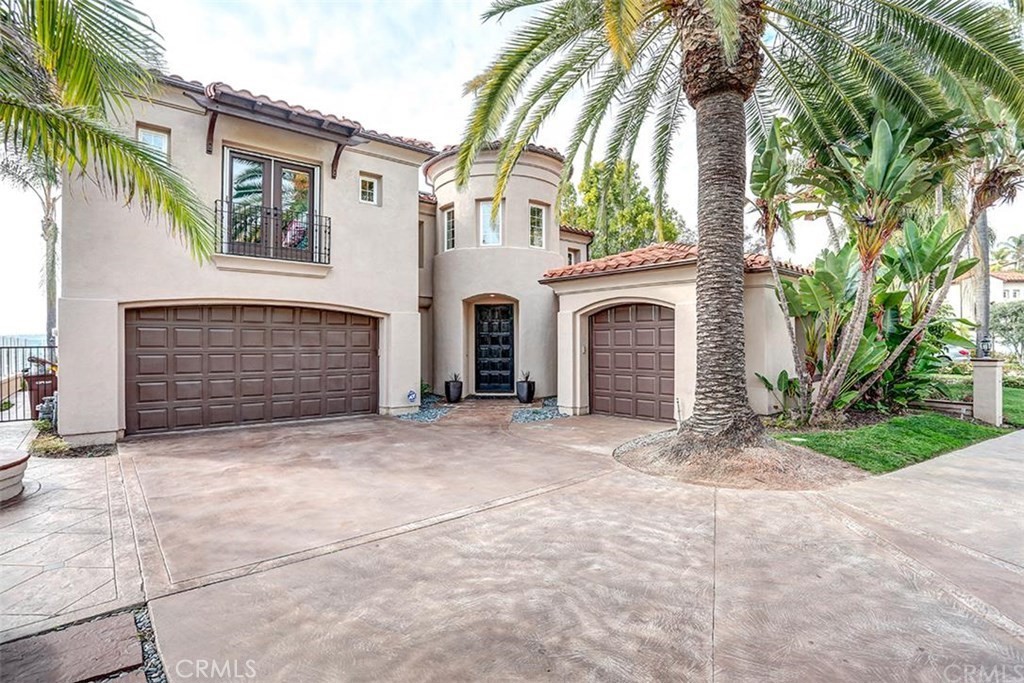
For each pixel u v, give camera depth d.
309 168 12.33
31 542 4.77
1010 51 7.04
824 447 8.41
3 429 10.73
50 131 4.86
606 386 13.59
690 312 11.45
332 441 9.76
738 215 7.86
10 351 13.01
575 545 4.70
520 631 3.28
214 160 10.84
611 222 26.97
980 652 3.05
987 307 17.64
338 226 12.57
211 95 9.94
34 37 4.27
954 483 6.83
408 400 13.73
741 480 6.80
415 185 14.09
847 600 3.68
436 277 17.84
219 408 11.03
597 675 2.84
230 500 6.05
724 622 3.39
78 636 3.24
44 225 20.23
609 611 3.53
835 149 9.20
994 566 4.26
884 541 4.79
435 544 4.73
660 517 5.47
